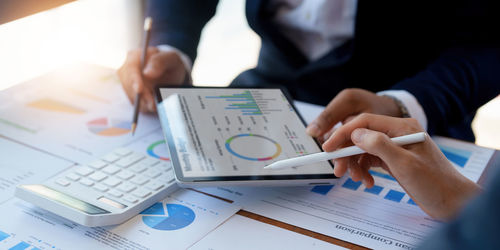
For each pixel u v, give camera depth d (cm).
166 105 76
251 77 119
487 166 77
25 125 81
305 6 109
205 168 63
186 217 61
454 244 28
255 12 111
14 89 95
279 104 80
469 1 100
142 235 57
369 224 61
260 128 73
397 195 68
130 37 234
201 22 117
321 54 113
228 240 57
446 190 55
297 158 61
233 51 276
